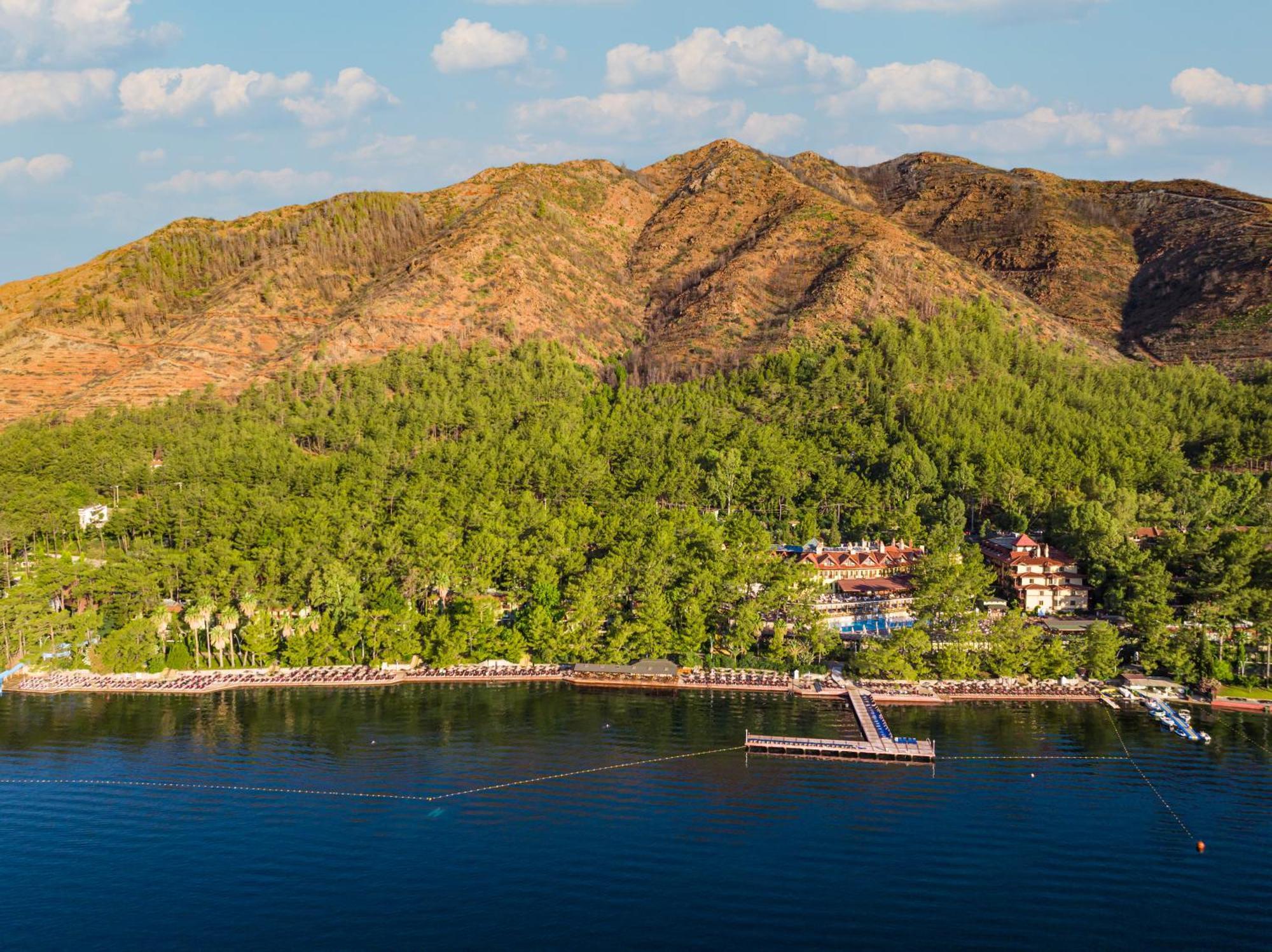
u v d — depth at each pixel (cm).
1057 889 13625
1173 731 18450
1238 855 14425
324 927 12888
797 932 12756
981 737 18250
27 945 12519
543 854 14525
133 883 13850
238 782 16688
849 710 19488
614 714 19312
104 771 17038
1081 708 19550
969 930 12762
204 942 12588
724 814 15600
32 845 14825
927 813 15600
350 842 14875
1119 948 12450
